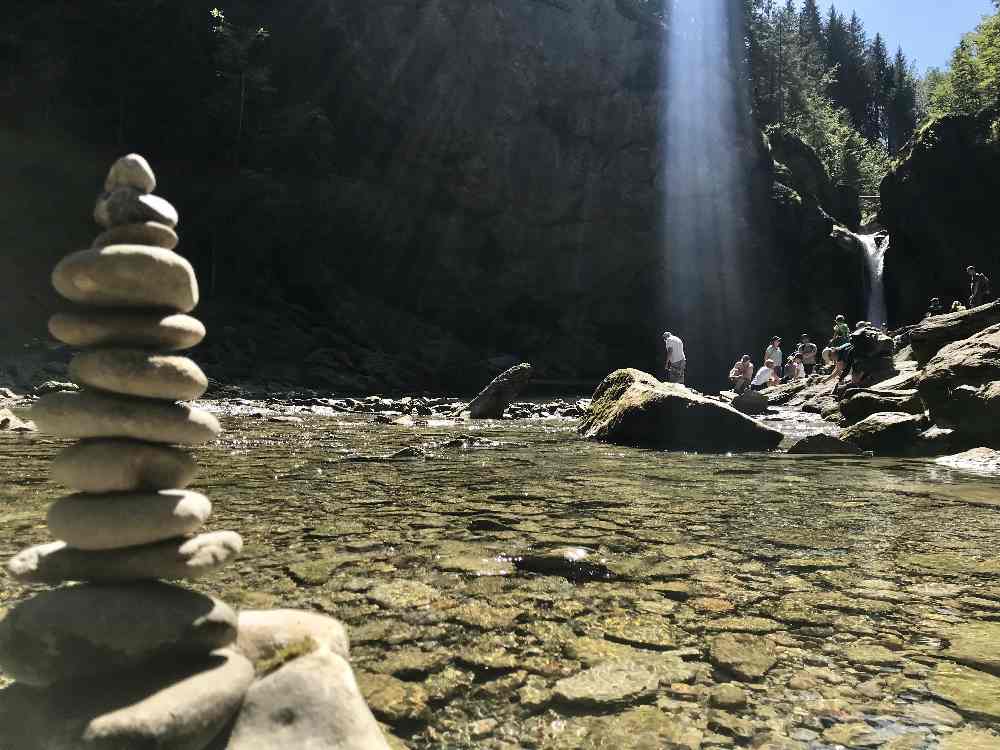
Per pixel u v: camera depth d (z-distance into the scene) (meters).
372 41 38.53
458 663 2.02
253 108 35.53
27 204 28.92
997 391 8.09
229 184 33.66
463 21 39.62
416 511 4.32
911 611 2.52
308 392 23.02
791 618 2.43
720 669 2.00
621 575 2.96
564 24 41.97
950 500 4.95
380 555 3.22
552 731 1.65
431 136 39.59
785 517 4.27
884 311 43.78
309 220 35.84
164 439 1.67
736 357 43.81
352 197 37.44
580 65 41.88
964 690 1.87
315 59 38.12
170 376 1.64
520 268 41.66
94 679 1.47
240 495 4.82
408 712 1.73
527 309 42.34
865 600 2.64
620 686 1.88
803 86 65.06
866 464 7.38
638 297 43.56
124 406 1.62
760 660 2.06
